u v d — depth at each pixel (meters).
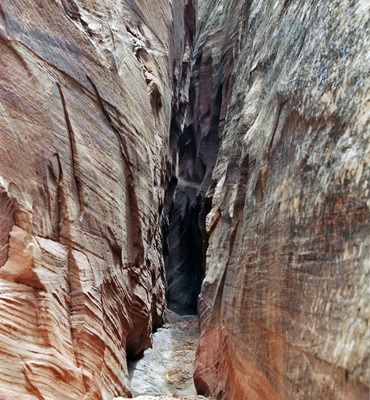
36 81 4.37
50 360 3.60
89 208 5.02
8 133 3.88
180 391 6.28
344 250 2.41
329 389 2.24
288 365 2.90
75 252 4.57
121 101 6.53
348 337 2.15
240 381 4.20
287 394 2.85
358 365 1.98
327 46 3.42
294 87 3.90
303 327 2.74
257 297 3.94
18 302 3.56
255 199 4.73
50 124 4.47
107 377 4.89
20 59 4.21
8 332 3.36
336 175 2.65
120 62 6.76
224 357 5.20
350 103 2.75
